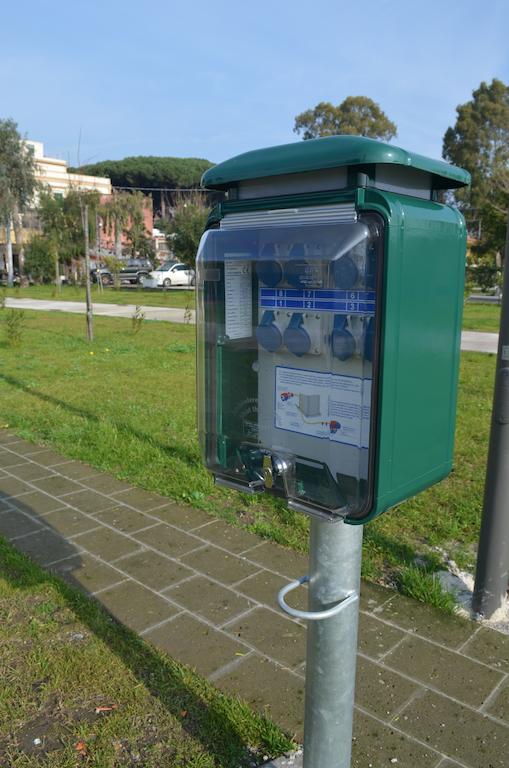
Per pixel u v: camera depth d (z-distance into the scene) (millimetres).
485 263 22172
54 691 2602
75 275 38938
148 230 57781
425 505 4461
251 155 1684
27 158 39812
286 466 1742
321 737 1773
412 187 1688
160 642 2955
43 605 3197
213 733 2373
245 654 2865
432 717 2484
